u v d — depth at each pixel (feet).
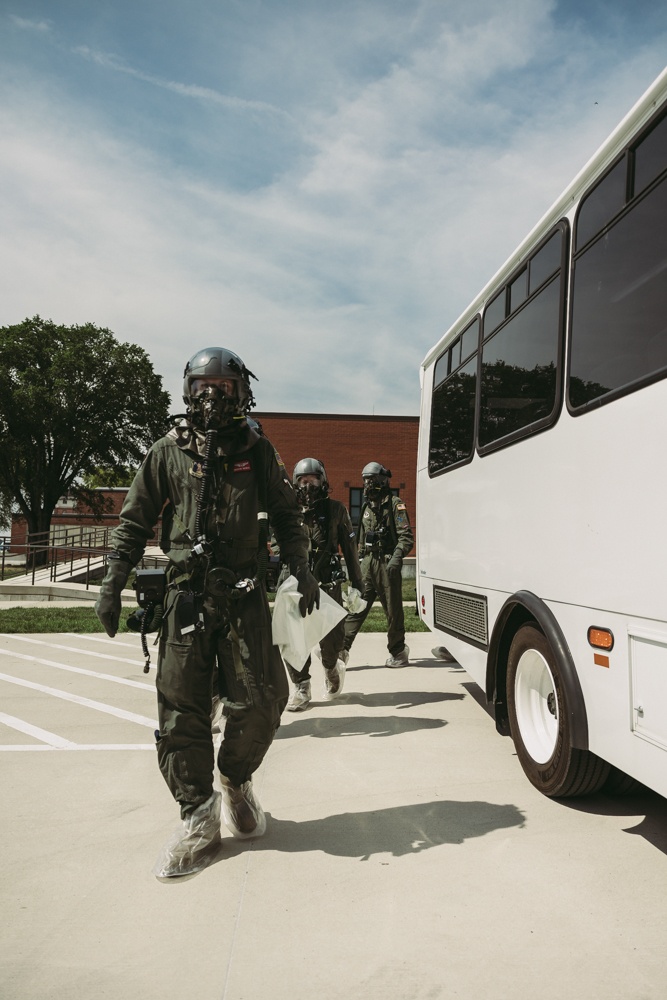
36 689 22.81
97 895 9.45
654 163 9.62
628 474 9.81
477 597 16.99
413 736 16.98
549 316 12.98
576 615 11.32
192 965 7.85
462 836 11.20
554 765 12.21
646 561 9.30
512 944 8.18
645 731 9.30
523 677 13.55
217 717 18.17
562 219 12.57
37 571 87.40
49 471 145.79
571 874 9.89
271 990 7.40
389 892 9.45
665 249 9.16
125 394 147.13
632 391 9.75
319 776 14.19
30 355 145.59
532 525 13.23
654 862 10.24
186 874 9.87
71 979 7.61
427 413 23.66
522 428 13.84
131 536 10.50
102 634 37.19
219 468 10.39
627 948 8.08
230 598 10.12
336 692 20.92
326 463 119.75
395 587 25.57
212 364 10.30
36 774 14.47
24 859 10.55
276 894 9.43
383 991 7.36
